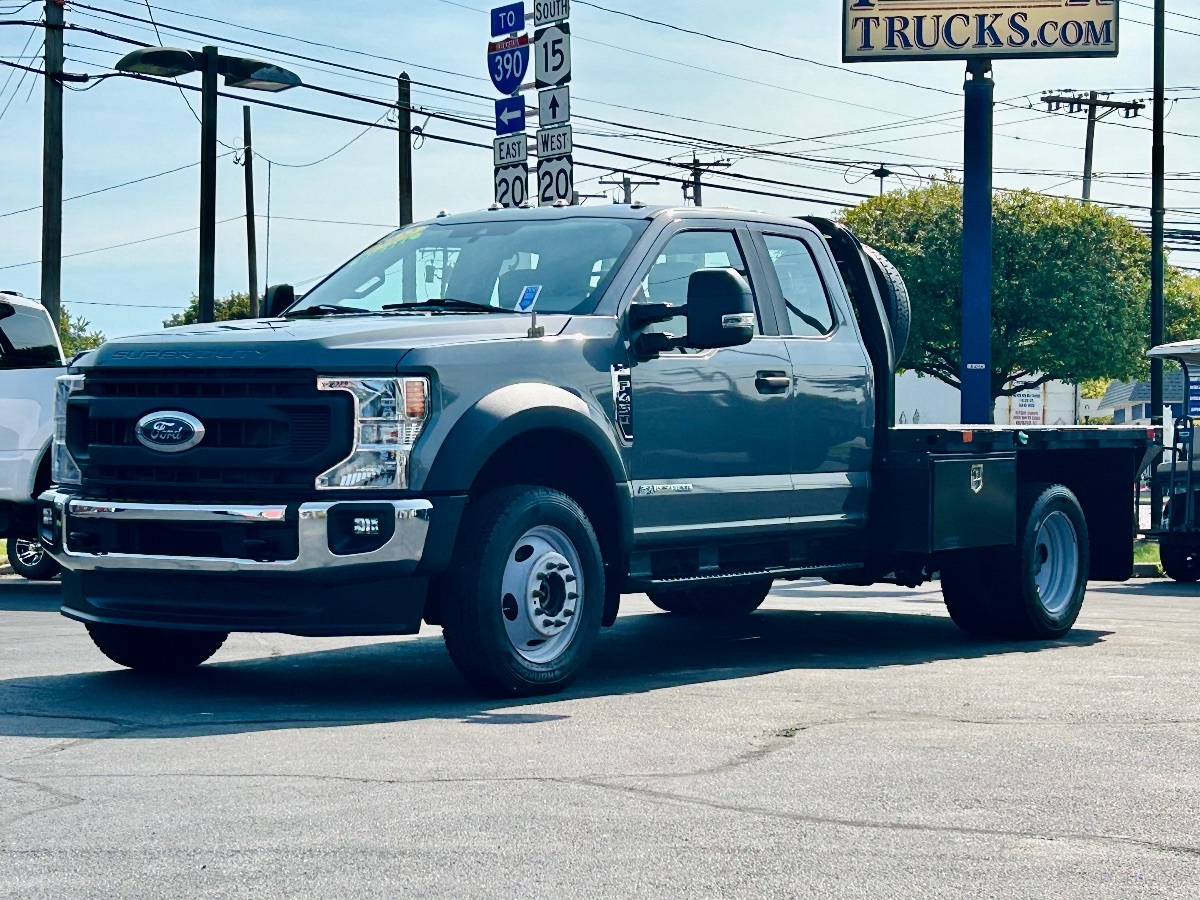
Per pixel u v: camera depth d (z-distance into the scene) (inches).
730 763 225.3
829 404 354.0
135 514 280.1
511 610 287.4
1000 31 1159.6
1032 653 371.2
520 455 306.7
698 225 337.7
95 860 171.9
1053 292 1711.4
